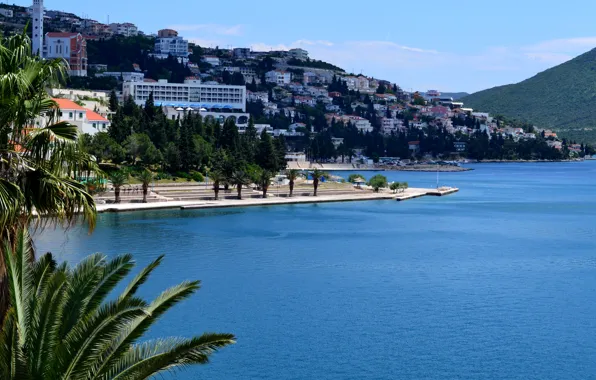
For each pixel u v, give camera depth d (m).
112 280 33.97
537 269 158.25
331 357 96.12
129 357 33.91
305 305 122.12
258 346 99.88
